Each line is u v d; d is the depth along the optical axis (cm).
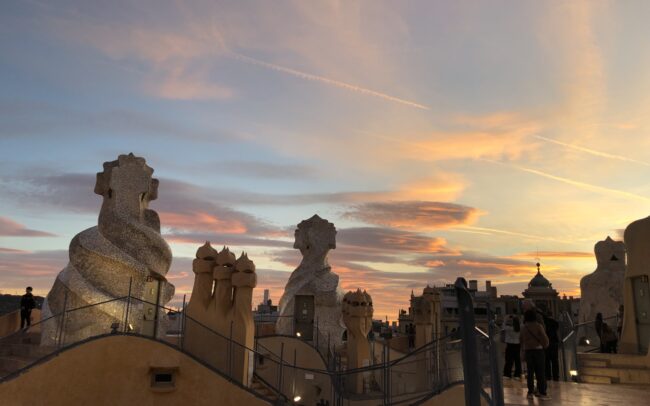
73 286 1666
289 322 3139
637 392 1211
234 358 1706
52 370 1295
